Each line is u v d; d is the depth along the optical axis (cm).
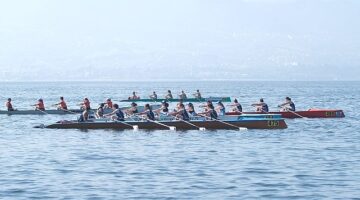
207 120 9162
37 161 6206
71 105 17988
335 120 11300
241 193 4688
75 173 5503
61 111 13212
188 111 9388
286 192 4716
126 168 5766
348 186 4912
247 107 16200
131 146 7344
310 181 5109
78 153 6775
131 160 6259
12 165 5944
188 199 4506
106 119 9319
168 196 4597
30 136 8512
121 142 7731
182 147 7238
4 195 4619
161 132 8825
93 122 9288
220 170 5634
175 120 9181
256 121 9250
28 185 4966
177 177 5300
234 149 7056
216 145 7412
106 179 5219
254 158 6369
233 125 9181
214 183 5041
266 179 5200
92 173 5503
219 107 10031
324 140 8000
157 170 5650
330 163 6022
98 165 5944
